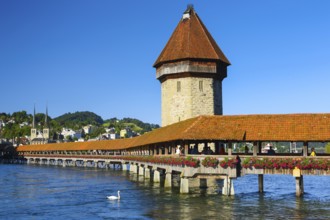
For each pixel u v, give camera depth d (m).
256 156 30.62
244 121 32.38
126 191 40.94
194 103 58.91
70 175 69.75
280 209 28.03
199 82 59.31
